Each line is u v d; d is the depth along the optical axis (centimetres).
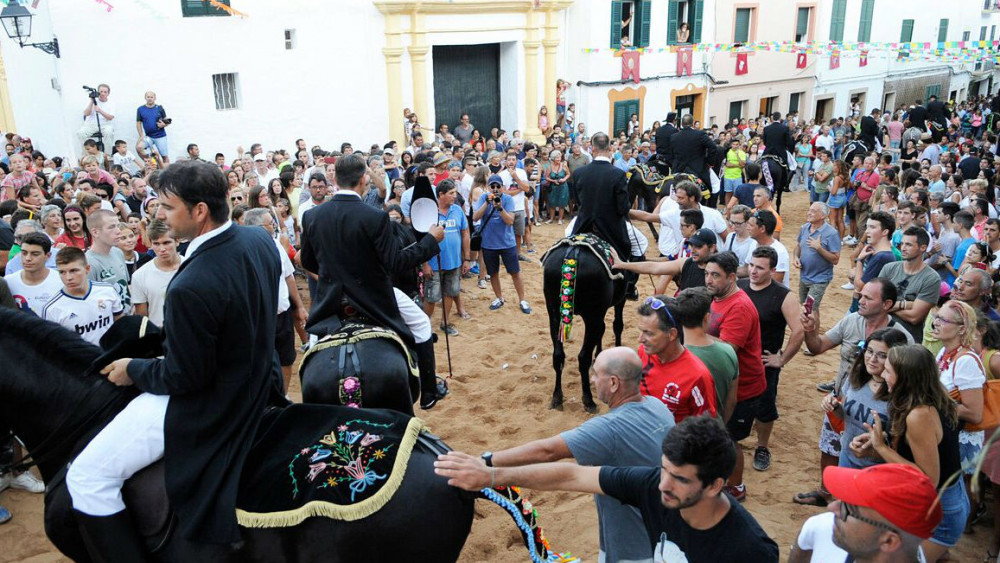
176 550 316
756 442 670
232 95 1566
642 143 1794
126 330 337
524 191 1257
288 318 704
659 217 838
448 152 1462
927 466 397
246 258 317
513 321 986
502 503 342
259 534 310
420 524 319
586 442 345
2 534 541
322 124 1678
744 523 287
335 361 420
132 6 1408
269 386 344
